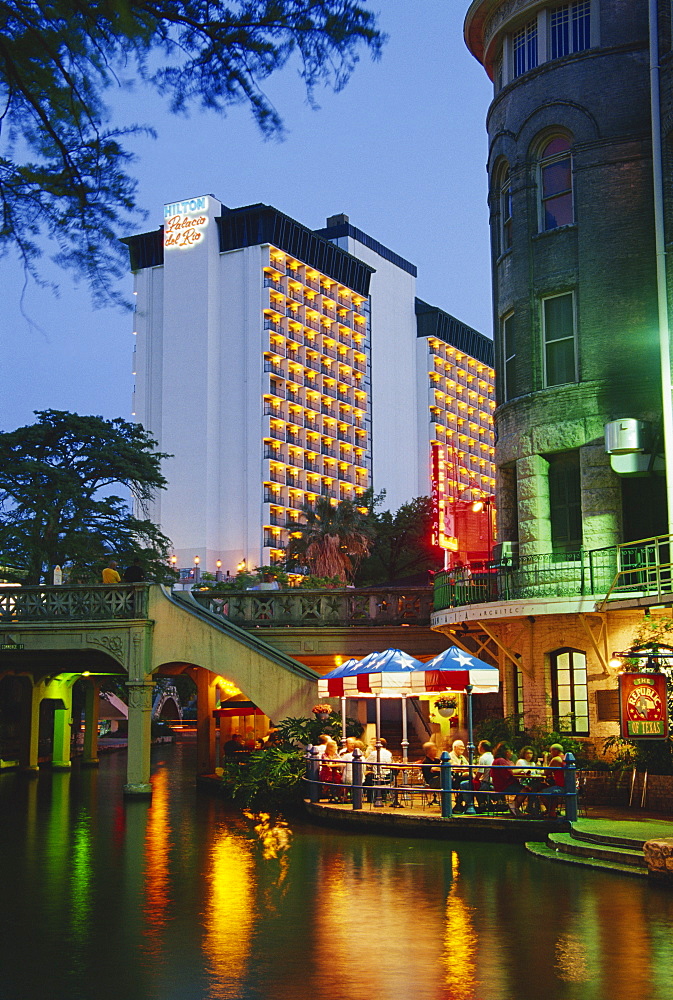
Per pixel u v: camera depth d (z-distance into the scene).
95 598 32.09
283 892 15.07
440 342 138.00
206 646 30.97
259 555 103.06
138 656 31.48
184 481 105.06
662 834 17.05
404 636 32.09
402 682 22.98
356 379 122.25
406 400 132.62
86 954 11.55
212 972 10.62
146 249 110.75
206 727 37.75
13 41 6.61
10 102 6.78
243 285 107.38
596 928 12.09
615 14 25.12
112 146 6.81
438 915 13.07
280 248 109.38
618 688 22.06
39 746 50.97
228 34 6.66
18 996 9.86
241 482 105.06
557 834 18.56
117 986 10.17
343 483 117.62
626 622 22.94
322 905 14.00
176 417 106.31
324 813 23.30
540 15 26.20
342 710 28.50
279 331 109.19
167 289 108.50
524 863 16.94
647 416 23.86
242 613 33.69
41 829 24.12
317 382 115.19
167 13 6.69
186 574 100.19
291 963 10.91
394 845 19.53
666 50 23.92
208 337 106.12
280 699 29.80
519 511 25.41
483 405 148.88
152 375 108.19
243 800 29.20
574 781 19.08
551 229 25.67
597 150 24.95
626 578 23.39
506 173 27.62
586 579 23.84
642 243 24.38
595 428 24.19
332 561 73.00
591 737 23.30
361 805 22.45
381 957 11.05
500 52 27.81
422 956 11.04
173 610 31.56
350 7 6.58
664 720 19.75
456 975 10.24
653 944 11.30
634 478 24.03
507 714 26.25
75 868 18.12
